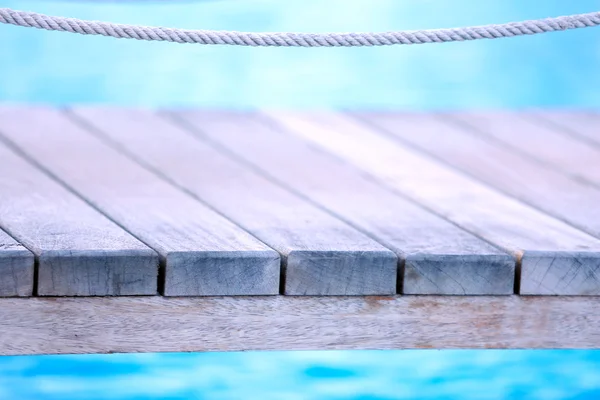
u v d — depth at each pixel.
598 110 10.43
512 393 6.67
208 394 6.47
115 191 6.54
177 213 6.00
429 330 5.25
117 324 4.91
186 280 4.94
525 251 5.30
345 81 14.91
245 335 5.07
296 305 5.09
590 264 5.34
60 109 9.16
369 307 5.16
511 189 7.20
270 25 15.65
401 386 6.75
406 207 6.50
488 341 5.34
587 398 6.60
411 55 15.98
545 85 15.12
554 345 5.41
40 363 6.52
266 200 6.50
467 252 5.29
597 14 5.31
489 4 16.77
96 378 6.56
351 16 16.19
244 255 4.99
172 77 14.69
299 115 9.48
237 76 14.88
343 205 6.48
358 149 8.27
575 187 7.33
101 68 14.80
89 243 5.03
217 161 7.63
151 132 8.48
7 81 14.05
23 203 6.02
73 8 15.45
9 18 5.03
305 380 6.75
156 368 6.65
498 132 9.20
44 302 4.80
